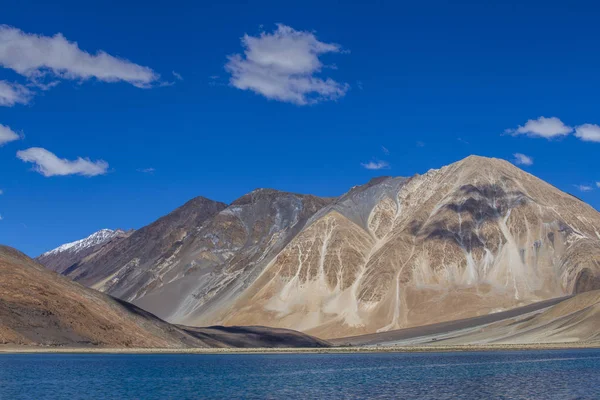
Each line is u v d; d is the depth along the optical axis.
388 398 75.56
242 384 91.75
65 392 80.62
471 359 138.88
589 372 101.88
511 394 77.38
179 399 75.75
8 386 85.31
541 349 166.75
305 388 86.69
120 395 78.81
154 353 166.25
